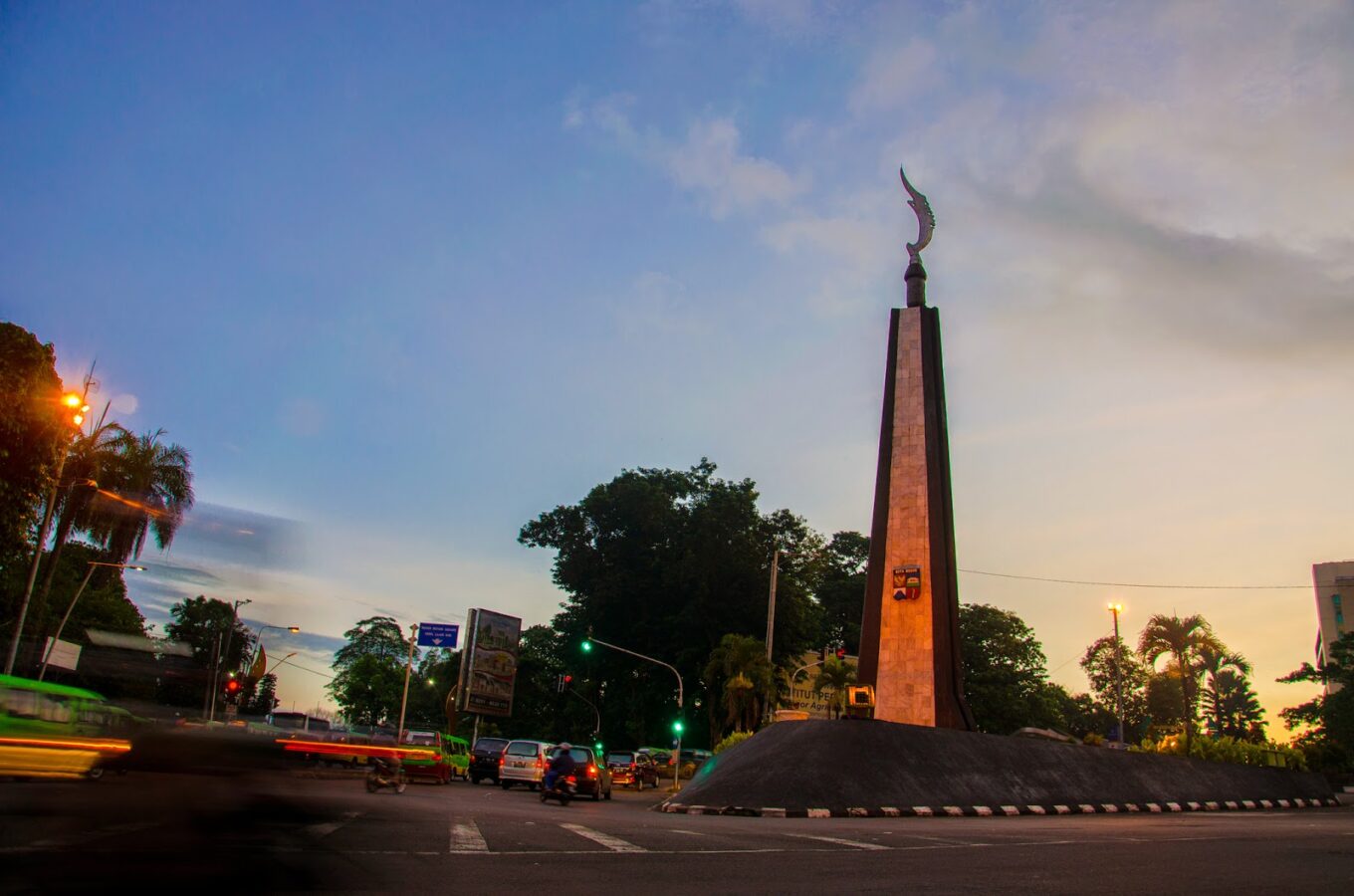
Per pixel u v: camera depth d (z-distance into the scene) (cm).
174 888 549
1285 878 1011
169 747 564
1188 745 3853
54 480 2836
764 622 6744
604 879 836
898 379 3938
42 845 548
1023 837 1539
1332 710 6606
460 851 955
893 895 821
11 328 2803
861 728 2702
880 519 3794
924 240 4131
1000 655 8488
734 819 2011
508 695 6138
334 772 2258
